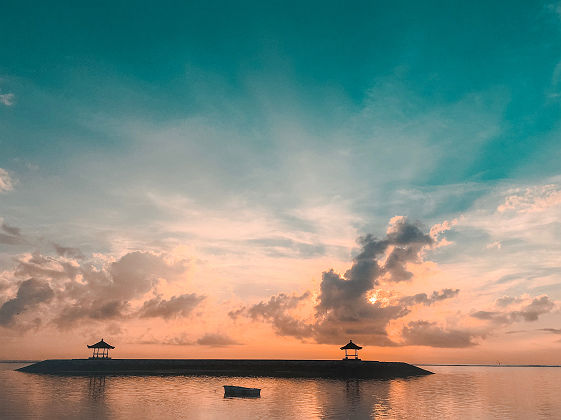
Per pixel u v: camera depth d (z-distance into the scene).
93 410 47.06
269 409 48.62
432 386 83.06
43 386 74.69
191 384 81.06
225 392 63.16
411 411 47.66
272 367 116.44
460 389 77.19
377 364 119.25
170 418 42.59
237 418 42.78
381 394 65.50
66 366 115.25
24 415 43.78
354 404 53.25
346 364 116.50
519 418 43.88
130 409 48.06
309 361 120.38
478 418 43.62
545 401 59.03
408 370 122.00
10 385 76.31
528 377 134.50
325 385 82.38
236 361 121.00
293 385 82.25
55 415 43.81
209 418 42.75
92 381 86.50
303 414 45.22
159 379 93.50
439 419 42.81
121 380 89.94
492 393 70.25
